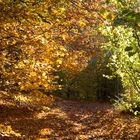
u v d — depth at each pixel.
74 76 35.09
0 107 17.53
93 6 8.57
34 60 7.81
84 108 28.89
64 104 31.06
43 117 19.83
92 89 39.34
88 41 10.30
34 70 7.74
